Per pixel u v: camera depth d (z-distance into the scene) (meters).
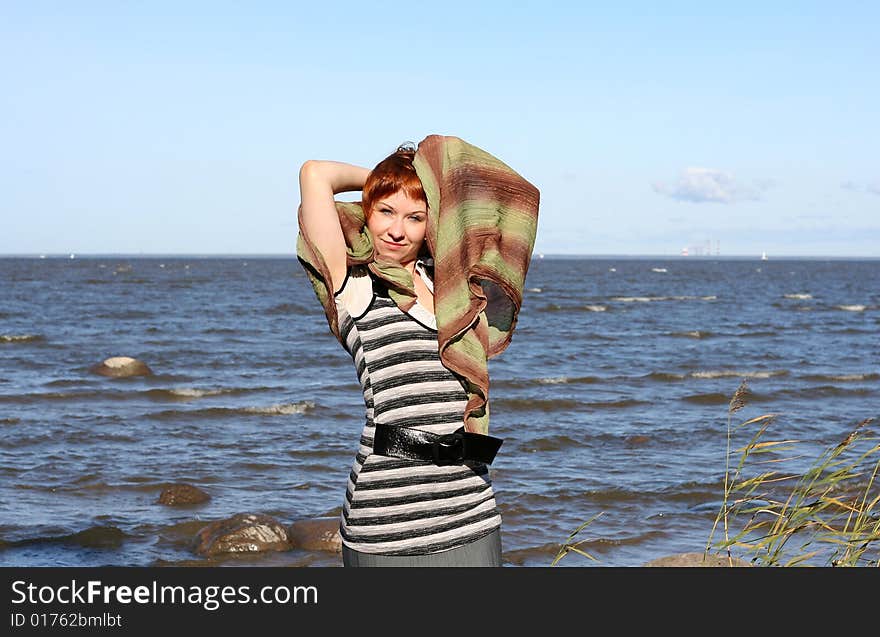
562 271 155.25
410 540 2.43
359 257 2.54
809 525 4.54
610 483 10.39
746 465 11.23
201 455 11.95
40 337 29.64
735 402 4.16
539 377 21.97
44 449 12.21
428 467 2.45
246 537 7.66
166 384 20.14
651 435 13.71
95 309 45.66
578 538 8.15
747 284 97.69
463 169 2.56
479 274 2.49
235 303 53.00
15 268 127.56
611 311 50.31
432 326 2.52
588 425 14.78
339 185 2.65
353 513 2.49
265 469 11.15
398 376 2.47
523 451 12.48
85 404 16.84
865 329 38.31
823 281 109.94
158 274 107.94
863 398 18.41
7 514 8.80
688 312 49.84
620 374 22.83
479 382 2.48
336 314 2.56
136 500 9.51
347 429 14.25
